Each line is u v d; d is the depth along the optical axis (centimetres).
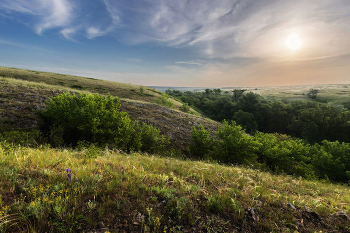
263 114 6706
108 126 1248
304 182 757
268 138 2116
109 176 368
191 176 483
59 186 284
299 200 419
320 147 2675
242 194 378
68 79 5275
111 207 260
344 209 414
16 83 2073
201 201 321
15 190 265
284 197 428
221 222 268
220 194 359
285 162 1500
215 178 479
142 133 1499
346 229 309
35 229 198
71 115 1116
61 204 238
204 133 1560
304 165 1728
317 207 390
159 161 688
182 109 4462
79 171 364
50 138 1025
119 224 230
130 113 2375
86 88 4500
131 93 5134
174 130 2242
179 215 262
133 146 1315
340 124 4541
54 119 1143
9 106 1439
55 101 1202
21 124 1271
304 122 5259
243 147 1411
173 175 450
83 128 1109
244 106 7006
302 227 294
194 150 1580
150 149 1423
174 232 232
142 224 235
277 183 592
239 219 285
